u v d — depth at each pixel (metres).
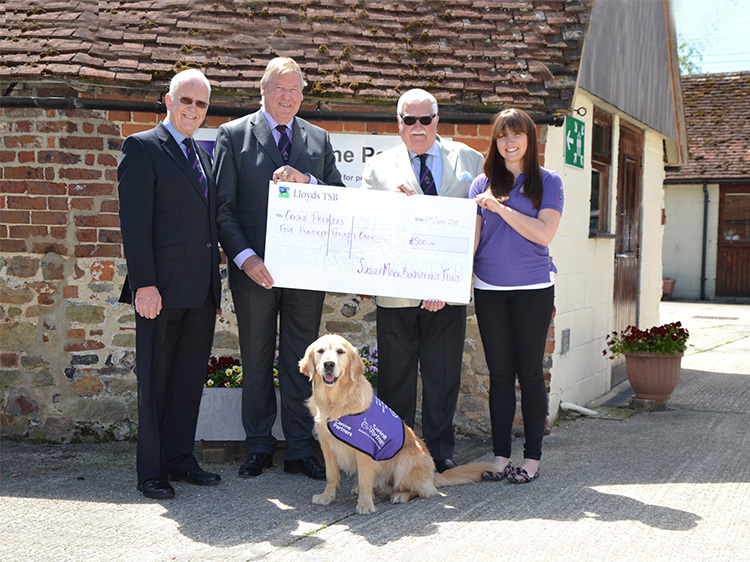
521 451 5.46
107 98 5.56
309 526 3.89
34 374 5.77
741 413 6.84
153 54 5.59
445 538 3.69
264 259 4.61
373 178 4.85
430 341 4.87
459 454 5.48
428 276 4.58
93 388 5.78
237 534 3.77
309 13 6.05
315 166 4.79
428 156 4.79
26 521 3.96
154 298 4.23
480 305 4.71
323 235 4.61
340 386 4.07
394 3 6.25
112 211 5.69
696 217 21.12
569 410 6.80
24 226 5.66
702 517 3.98
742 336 12.73
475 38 6.07
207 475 4.63
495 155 4.57
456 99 5.68
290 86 4.59
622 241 8.61
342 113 5.71
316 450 5.46
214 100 5.71
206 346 4.60
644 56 8.33
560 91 5.80
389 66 5.81
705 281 21.16
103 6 5.92
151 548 3.58
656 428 6.20
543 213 4.50
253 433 4.88
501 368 4.73
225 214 4.59
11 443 5.71
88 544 3.64
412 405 5.00
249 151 4.67
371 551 3.53
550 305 4.62
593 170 7.50
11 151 5.62
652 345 6.86
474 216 4.53
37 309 5.72
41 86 5.55
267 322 4.77
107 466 5.08
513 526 3.86
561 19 6.23
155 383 4.39
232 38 5.81
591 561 3.40
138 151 4.21
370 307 6.00
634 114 8.05
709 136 20.97
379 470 4.27
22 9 5.84
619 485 4.57
